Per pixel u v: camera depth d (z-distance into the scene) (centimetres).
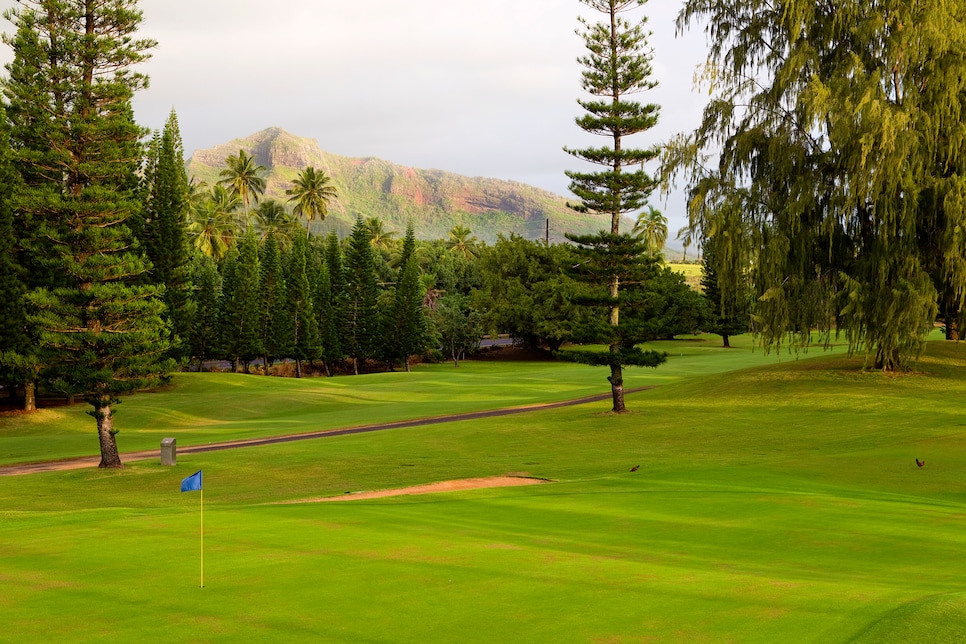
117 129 3062
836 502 1556
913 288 3350
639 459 2638
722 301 3838
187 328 6344
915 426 2958
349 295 8738
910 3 3438
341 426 4003
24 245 4538
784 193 3766
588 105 3688
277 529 1262
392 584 891
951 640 640
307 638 695
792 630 691
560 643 675
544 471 2438
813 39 3738
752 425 3225
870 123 3303
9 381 4569
